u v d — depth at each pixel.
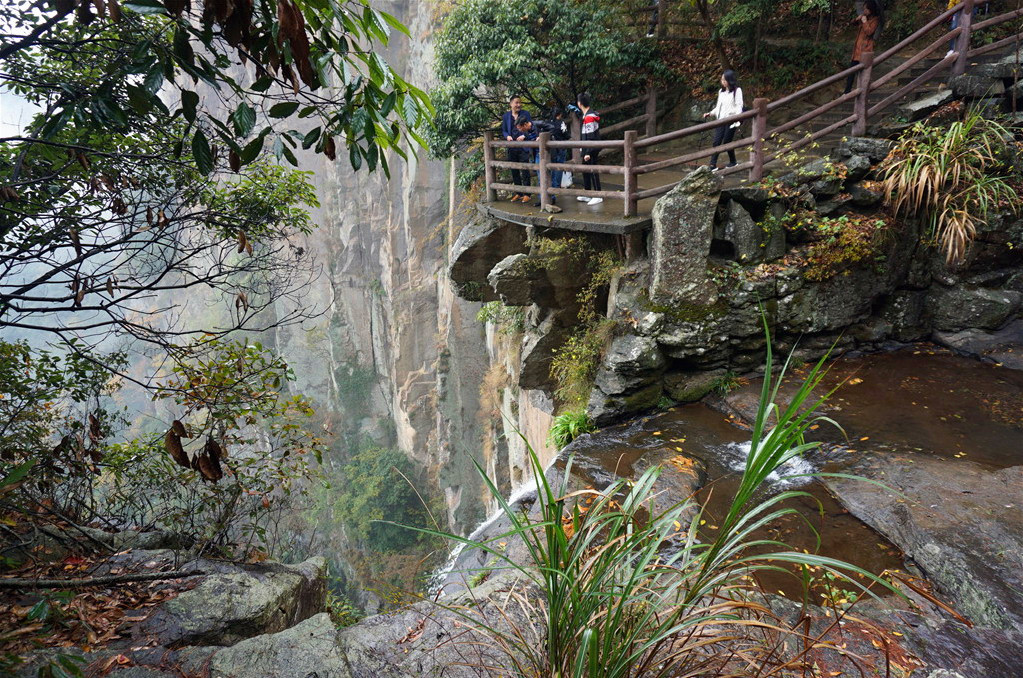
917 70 9.84
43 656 3.12
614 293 7.94
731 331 7.04
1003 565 3.97
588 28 10.02
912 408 6.29
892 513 4.68
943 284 7.60
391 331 29.67
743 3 11.40
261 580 4.30
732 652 2.31
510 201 9.36
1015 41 7.71
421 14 22.17
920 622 3.54
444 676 2.91
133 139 4.99
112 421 6.19
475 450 23.36
